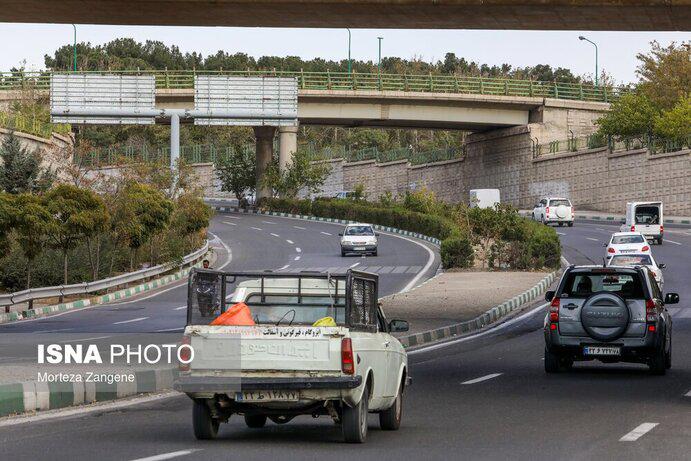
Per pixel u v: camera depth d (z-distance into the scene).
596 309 25.86
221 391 15.34
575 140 126.56
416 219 97.69
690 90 122.31
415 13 32.62
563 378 25.77
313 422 18.58
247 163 138.25
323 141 188.88
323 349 15.29
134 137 157.12
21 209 49.56
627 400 21.44
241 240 94.62
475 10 32.00
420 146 180.12
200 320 15.89
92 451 14.84
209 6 32.31
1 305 44.88
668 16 31.95
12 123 85.75
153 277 65.56
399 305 46.69
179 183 75.44
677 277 62.25
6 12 33.88
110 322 42.22
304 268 70.75
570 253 78.31
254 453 14.74
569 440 16.11
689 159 110.81
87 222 53.00
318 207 120.31
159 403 21.14
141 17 34.22
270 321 16.55
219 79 85.12
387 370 16.98
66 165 73.25
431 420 18.61
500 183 133.00
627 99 121.50
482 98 119.94
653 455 14.62
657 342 25.70
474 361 30.08
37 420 18.58
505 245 68.38
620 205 119.38
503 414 19.33
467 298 49.47
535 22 33.44
